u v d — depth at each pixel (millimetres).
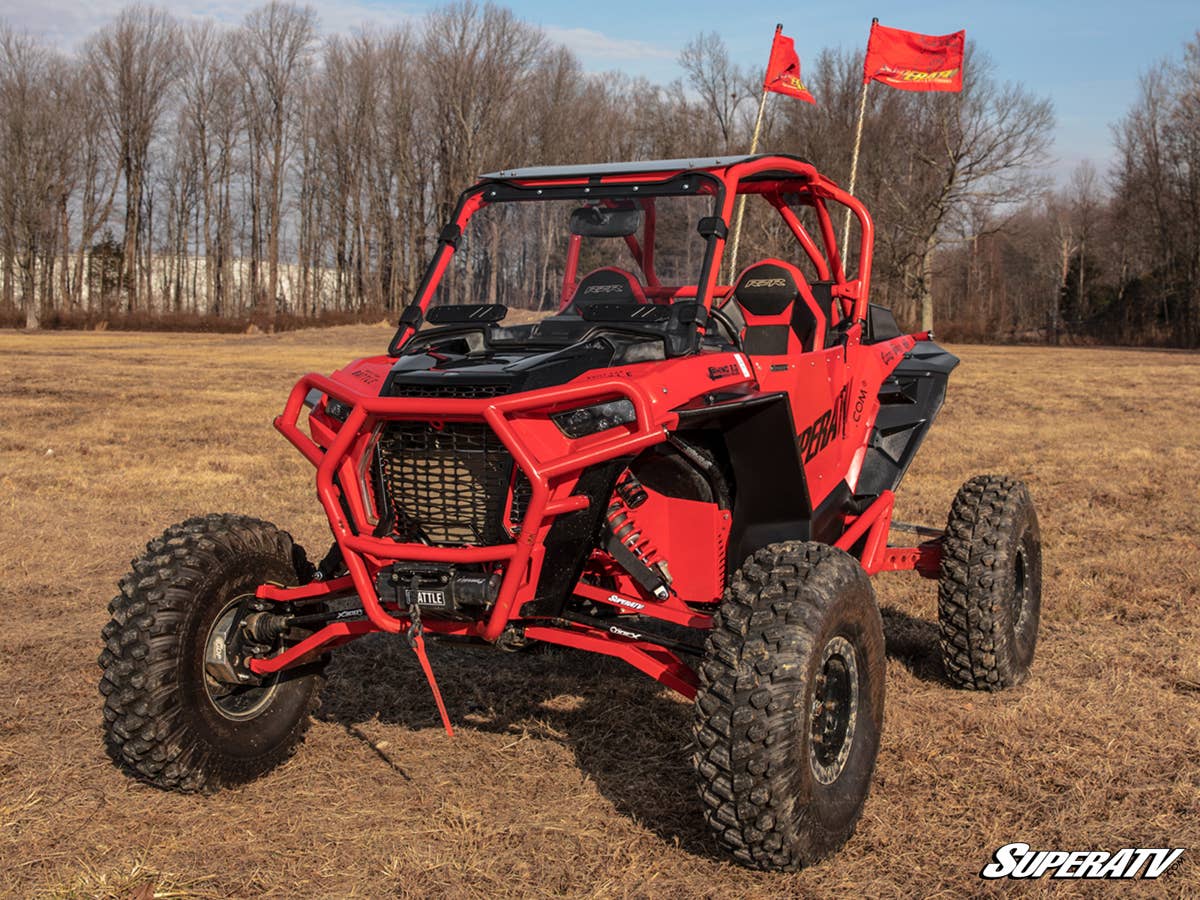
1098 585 7523
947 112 61531
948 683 5730
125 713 4094
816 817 3713
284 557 4582
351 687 5594
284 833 4008
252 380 25859
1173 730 4965
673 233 4477
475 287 4738
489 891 3611
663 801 4289
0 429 15805
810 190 5398
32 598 7211
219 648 4328
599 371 3883
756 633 3660
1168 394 23172
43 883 3621
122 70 76188
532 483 3607
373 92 81750
